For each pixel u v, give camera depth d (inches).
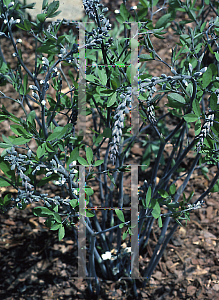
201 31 53.8
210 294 73.5
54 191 100.7
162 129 98.9
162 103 125.1
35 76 48.9
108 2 178.5
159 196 67.6
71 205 49.7
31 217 94.0
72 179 50.4
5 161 46.6
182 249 84.7
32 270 80.2
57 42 42.9
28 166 47.3
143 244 84.0
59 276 78.8
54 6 42.4
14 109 128.7
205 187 99.8
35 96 41.9
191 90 45.9
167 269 80.1
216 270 79.0
